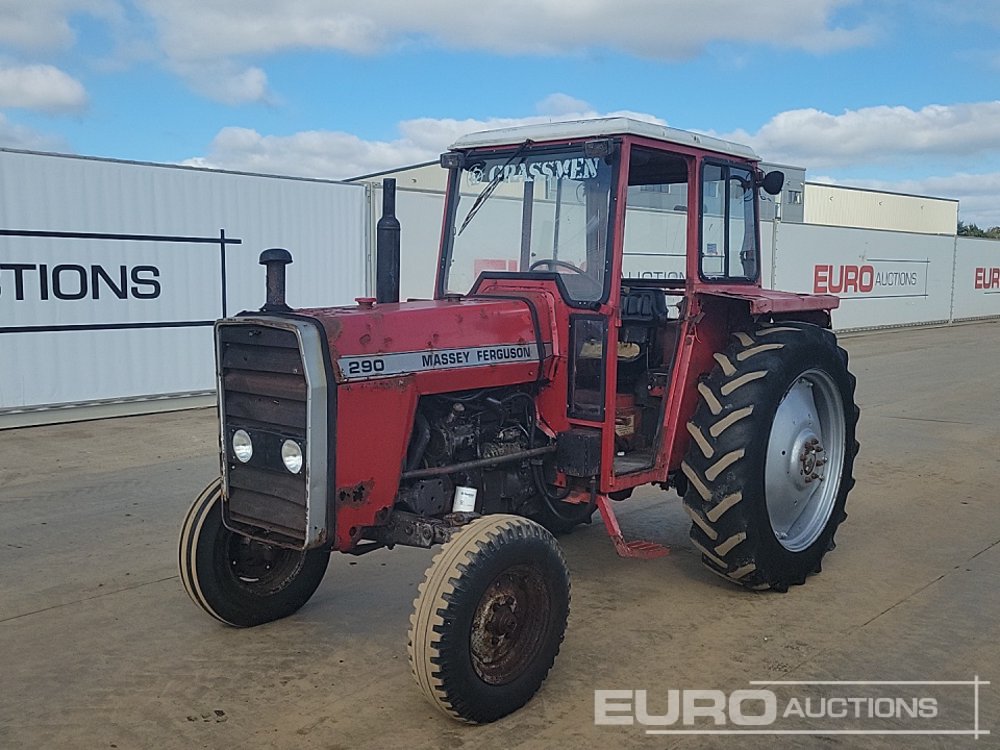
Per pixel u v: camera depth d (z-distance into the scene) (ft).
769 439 14.80
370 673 12.44
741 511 14.38
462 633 10.51
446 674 10.44
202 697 11.71
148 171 31.71
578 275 14.17
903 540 18.33
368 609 14.74
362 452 11.51
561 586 11.74
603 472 13.93
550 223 14.51
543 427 14.38
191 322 33.42
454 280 15.70
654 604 14.90
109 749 10.43
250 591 13.82
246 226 34.53
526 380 13.88
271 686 12.03
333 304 37.55
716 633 13.73
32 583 15.78
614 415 13.94
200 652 13.08
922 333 69.21
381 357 11.73
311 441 11.00
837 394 16.66
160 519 19.53
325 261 37.09
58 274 29.94
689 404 15.42
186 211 32.81
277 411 11.45
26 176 28.91
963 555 17.38
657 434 15.08
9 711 11.34
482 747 10.50
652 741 10.69
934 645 13.30
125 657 12.91
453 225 15.79
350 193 37.52
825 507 16.47
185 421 31.04
